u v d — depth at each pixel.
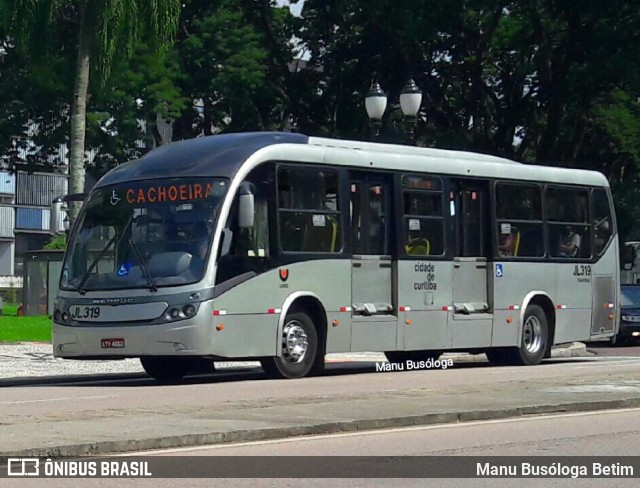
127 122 46.03
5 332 29.67
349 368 23.94
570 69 45.25
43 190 93.00
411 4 44.72
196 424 12.18
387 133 46.91
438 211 22.28
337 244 20.36
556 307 24.62
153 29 30.41
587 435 12.36
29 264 38.06
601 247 25.89
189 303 18.25
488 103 50.38
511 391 16.27
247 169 19.03
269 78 51.06
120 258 19.00
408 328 21.44
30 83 46.28
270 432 11.87
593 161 50.06
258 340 19.03
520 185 24.05
